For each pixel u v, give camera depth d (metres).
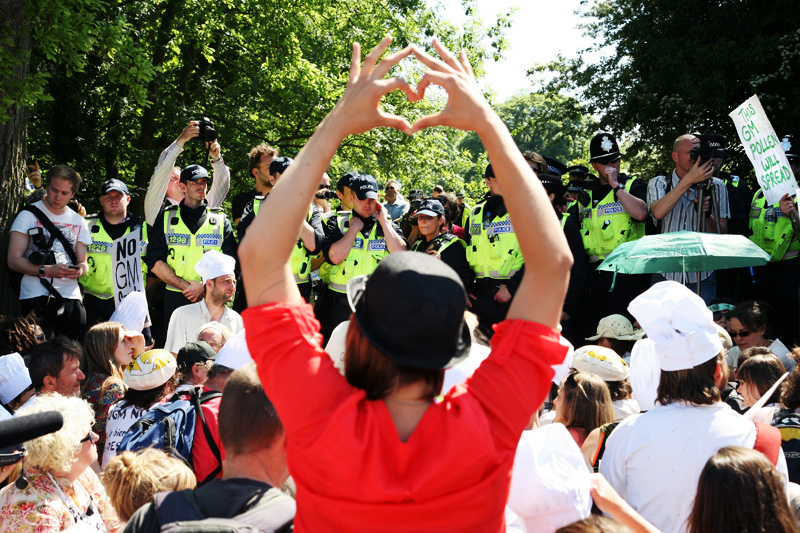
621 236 7.05
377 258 6.98
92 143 14.67
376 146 19.73
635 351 3.62
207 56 15.90
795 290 7.38
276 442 2.35
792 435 3.63
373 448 1.43
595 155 7.25
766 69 13.55
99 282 7.30
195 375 4.12
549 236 1.54
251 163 7.29
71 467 3.12
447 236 6.96
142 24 14.53
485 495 1.45
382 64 1.58
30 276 6.88
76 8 7.66
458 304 1.50
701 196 6.77
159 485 2.75
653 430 2.97
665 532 2.90
